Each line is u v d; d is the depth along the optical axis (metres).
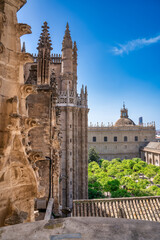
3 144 3.90
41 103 12.27
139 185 37.03
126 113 105.69
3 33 4.19
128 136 87.44
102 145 86.38
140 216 14.42
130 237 2.09
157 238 2.07
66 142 31.16
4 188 3.85
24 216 3.88
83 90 35.03
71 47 35.28
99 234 2.14
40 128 12.41
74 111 32.31
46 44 14.08
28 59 4.44
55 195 14.88
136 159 75.56
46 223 2.39
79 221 2.42
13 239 2.10
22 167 4.26
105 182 38.25
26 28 4.50
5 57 4.19
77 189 32.16
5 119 4.01
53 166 14.36
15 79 4.41
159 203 15.76
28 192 4.40
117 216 14.23
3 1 4.33
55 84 14.61
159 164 71.69
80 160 33.50
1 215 3.75
